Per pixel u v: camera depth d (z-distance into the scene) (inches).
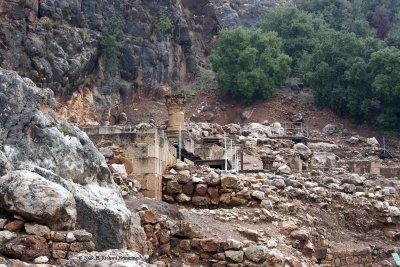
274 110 2500.0
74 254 425.4
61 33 2060.8
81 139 541.6
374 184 1232.2
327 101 2519.7
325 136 2332.7
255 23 3250.5
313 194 950.4
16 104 495.2
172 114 1283.2
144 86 2479.1
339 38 2549.2
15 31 1903.3
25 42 1925.4
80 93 2165.4
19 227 432.1
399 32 3026.6
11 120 486.0
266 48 2623.0
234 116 2508.6
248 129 2058.3
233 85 2536.9
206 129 1884.8
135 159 787.4
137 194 736.3
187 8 2928.2
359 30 3129.9
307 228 827.4
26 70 1916.8
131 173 783.1
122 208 508.1
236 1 3420.3
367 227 979.3
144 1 2578.7
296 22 2883.9
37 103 513.3
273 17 2945.4
